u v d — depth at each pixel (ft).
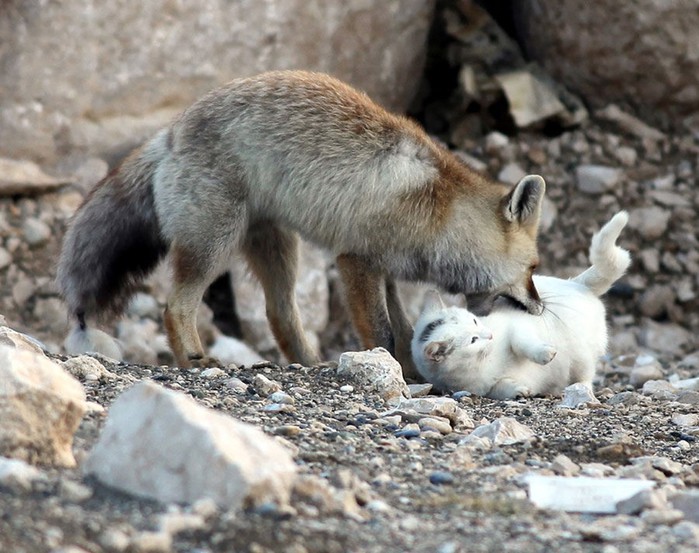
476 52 68.54
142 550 18.10
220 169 37.99
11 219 54.85
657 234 63.62
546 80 68.74
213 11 58.23
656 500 22.13
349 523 20.35
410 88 66.39
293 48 59.93
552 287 39.86
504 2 72.59
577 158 66.28
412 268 38.91
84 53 56.13
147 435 20.75
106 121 57.47
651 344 59.93
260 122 38.04
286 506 20.06
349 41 61.41
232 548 18.48
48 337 53.31
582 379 38.83
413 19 63.93
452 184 38.81
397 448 26.32
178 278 38.34
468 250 38.60
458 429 29.84
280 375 35.29
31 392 21.86
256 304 57.98
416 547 19.38
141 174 39.58
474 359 35.47
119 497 20.40
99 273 40.55
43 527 18.53
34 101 55.42
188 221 37.99
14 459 21.16
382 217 37.99
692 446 29.50
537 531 20.65
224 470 19.97
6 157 55.01
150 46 57.36
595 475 24.99
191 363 37.78
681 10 64.08
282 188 38.29
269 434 26.27
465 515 21.57
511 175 64.69
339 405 31.17
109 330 53.57
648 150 66.54
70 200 56.29
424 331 36.91
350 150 37.78
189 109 38.93
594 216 64.13
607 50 66.28
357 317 39.14
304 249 58.44
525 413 32.65
